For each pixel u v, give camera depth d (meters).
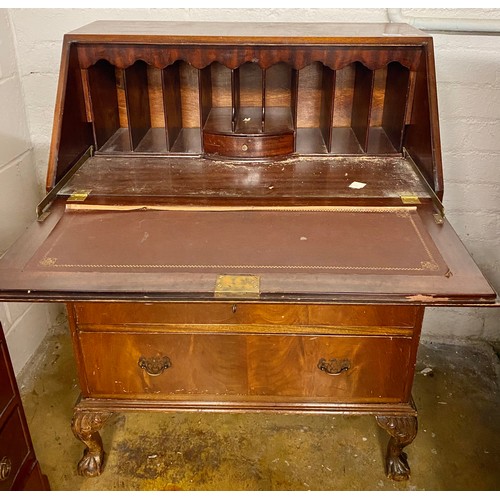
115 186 1.31
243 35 1.32
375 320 1.16
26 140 1.79
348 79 1.57
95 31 1.37
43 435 1.67
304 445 1.64
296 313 1.16
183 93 1.60
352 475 1.55
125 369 1.25
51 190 1.25
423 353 2.03
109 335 1.20
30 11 1.65
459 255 1.05
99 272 1.00
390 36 1.31
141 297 0.96
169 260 1.03
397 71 1.45
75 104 1.35
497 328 2.04
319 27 1.49
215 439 1.66
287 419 1.73
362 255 1.05
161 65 1.35
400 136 1.45
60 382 1.86
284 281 0.97
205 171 1.39
